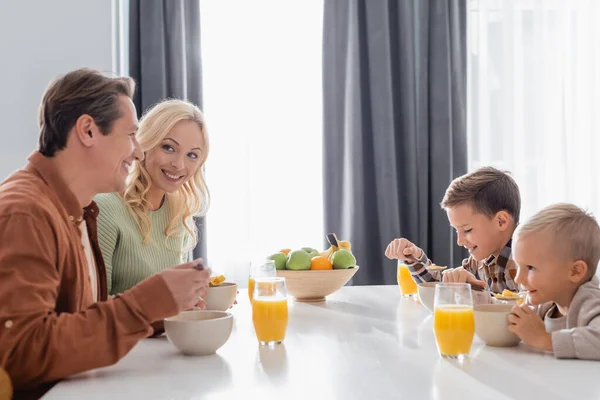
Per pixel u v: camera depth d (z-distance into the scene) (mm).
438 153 3170
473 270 1963
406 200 3178
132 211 1646
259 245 3197
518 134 3301
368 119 3197
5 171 2686
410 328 1312
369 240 3191
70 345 927
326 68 3131
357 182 3113
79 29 2721
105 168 1156
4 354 906
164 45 3016
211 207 3139
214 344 1094
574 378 936
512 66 3271
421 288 1471
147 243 1652
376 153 3131
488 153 3293
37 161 1135
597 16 3314
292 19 3217
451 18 3201
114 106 1135
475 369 992
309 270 1638
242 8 3188
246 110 3174
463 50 3234
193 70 3086
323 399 843
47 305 951
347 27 3141
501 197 1776
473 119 3281
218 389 894
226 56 3172
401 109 3189
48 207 1034
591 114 3330
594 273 1220
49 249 989
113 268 1584
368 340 1202
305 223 3223
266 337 1168
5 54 2678
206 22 3168
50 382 1038
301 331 1290
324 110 3133
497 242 1799
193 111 1772
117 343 961
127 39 3086
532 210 3297
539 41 3291
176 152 1716
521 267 1255
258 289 1192
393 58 3225
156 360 1073
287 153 3213
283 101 3209
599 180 3340
